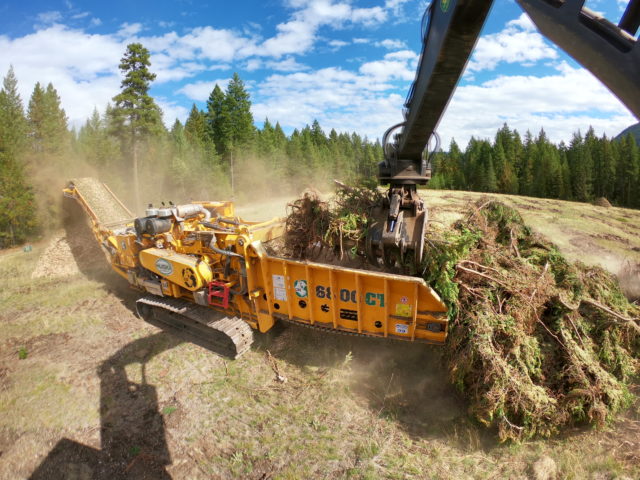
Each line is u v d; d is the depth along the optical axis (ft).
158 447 15.15
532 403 13.52
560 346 14.79
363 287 16.60
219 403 17.34
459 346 15.08
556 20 4.98
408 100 11.69
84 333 24.66
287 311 19.24
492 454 13.75
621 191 163.22
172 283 23.30
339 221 17.42
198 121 141.79
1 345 23.90
